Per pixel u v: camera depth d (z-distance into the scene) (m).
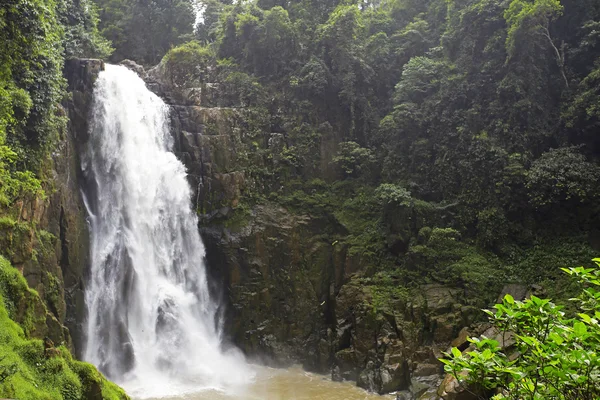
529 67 28.30
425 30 36.00
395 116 32.16
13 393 12.12
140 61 42.06
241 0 37.53
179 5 42.62
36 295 17.25
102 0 42.53
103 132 26.94
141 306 26.27
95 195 25.94
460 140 29.23
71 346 20.44
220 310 29.12
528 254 25.97
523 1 28.83
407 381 23.30
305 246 30.58
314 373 26.48
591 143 27.30
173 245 28.42
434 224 28.47
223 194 30.16
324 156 33.62
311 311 29.34
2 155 18.08
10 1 18.08
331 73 34.94
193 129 31.16
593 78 26.78
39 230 21.20
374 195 31.09
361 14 39.09
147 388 23.17
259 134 32.88
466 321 23.56
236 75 34.16
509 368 6.86
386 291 26.81
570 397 6.75
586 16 28.91
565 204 26.09
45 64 21.48
